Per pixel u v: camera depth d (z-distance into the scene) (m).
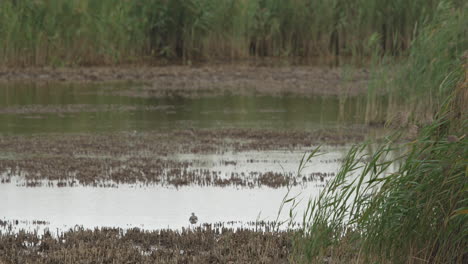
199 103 86.81
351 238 29.72
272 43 135.00
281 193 44.62
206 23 126.94
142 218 38.78
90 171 49.75
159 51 130.38
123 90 97.75
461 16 62.09
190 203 42.06
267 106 84.69
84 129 67.38
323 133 66.31
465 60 32.41
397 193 27.89
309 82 106.62
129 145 59.66
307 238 30.08
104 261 30.38
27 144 59.28
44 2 115.31
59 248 32.41
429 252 28.55
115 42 121.88
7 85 99.88
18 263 30.20
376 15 126.00
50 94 92.44
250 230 35.53
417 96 62.22
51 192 44.25
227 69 119.50
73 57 120.25
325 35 132.12
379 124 71.62
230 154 56.78
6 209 40.25
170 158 54.88
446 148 27.41
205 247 33.03
